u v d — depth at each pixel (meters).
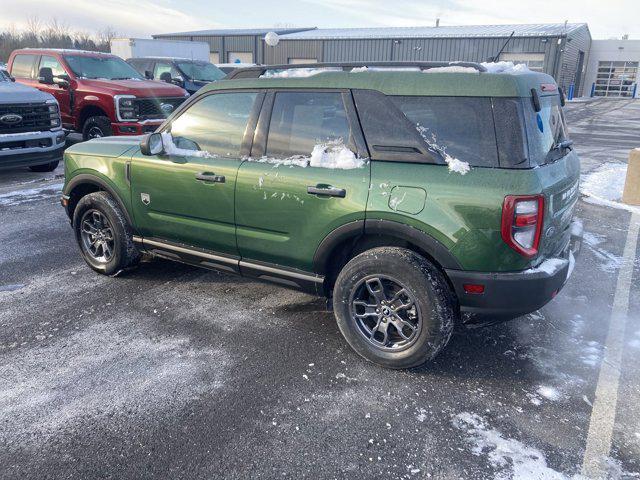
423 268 3.03
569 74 35.19
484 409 2.92
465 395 3.05
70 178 4.68
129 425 2.78
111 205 4.45
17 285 4.58
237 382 3.16
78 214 4.70
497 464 2.51
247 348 3.56
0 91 7.99
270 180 3.47
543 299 2.97
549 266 3.01
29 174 9.35
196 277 4.80
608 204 7.52
